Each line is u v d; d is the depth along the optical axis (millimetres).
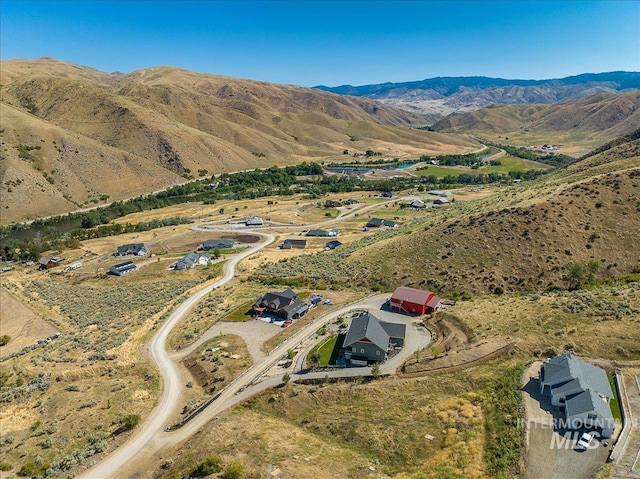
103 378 72062
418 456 46031
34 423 61438
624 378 53656
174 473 47562
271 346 74562
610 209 101562
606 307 68875
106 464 51500
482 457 44219
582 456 43062
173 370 72250
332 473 44156
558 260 91500
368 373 62594
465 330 70000
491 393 53656
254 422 54812
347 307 87250
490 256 96438
